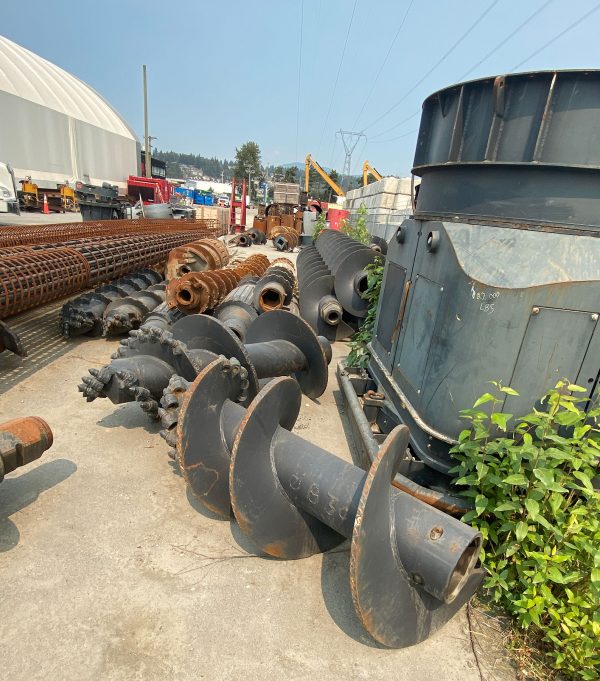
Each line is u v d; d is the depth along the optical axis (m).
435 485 3.06
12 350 4.80
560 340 2.57
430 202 3.40
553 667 2.17
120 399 3.46
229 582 2.55
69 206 32.53
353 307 7.18
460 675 2.16
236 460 2.40
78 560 2.59
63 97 42.19
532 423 2.60
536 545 2.39
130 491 3.22
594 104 2.49
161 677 2.02
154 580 2.52
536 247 2.58
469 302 2.68
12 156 33.44
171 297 6.39
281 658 2.16
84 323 5.91
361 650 2.24
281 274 7.52
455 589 2.11
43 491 3.13
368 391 4.27
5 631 2.15
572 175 2.58
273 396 2.62
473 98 2.94
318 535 2.81
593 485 2.68
